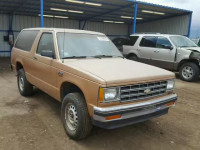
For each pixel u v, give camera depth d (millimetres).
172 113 4684
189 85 7578
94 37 4484
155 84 3213
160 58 8906
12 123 3828
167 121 4227
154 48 9164
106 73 2949
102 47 4363
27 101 5098
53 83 3789
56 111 4508
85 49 4031
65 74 3357
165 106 3363
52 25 20422
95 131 3666
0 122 3852
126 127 3883
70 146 3125
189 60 8195
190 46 8758
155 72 3338
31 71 4715
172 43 8492
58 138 3340
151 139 3457
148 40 9539
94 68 3186
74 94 3203
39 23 19562
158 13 17562
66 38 4012
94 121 2855
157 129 3844
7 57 17484
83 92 2955
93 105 2789
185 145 3307
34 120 3998
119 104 2824
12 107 4668
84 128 3039
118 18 20781
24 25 18672
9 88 6398
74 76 3139
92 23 22781
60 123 3906
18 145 3086
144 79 3020
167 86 3408
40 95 5598
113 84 2719
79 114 3020
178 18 18109
